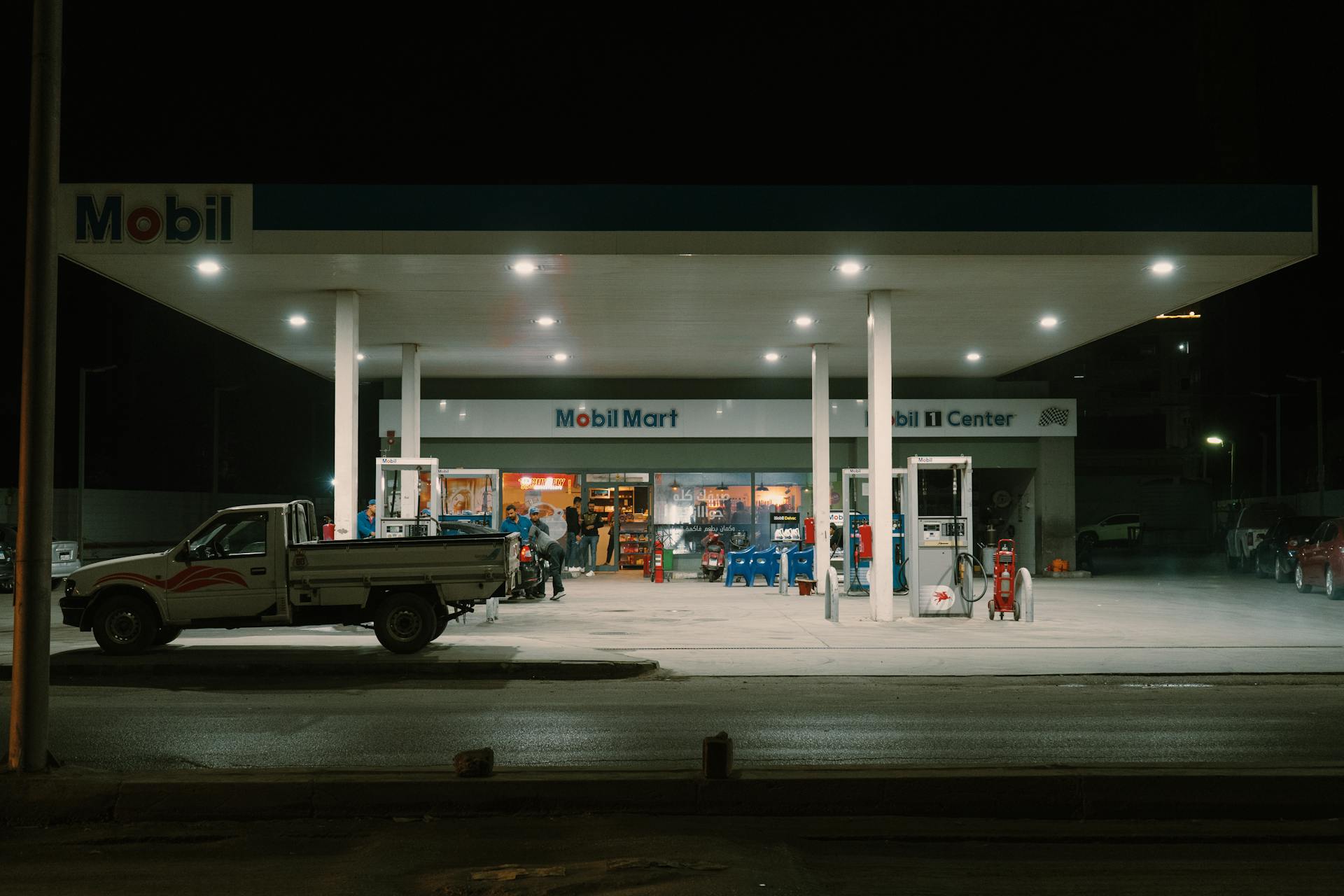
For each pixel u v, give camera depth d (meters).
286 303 19.45
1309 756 7.93
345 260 15.90
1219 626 17.08
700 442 30.08
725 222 15.47
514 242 15.46
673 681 12.13
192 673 12.49
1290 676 12.30
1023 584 17.61
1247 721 9.42
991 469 34.34
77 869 5.54
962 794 6.54
